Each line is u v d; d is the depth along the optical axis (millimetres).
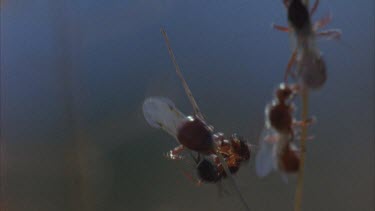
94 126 184
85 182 164
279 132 108
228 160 120
